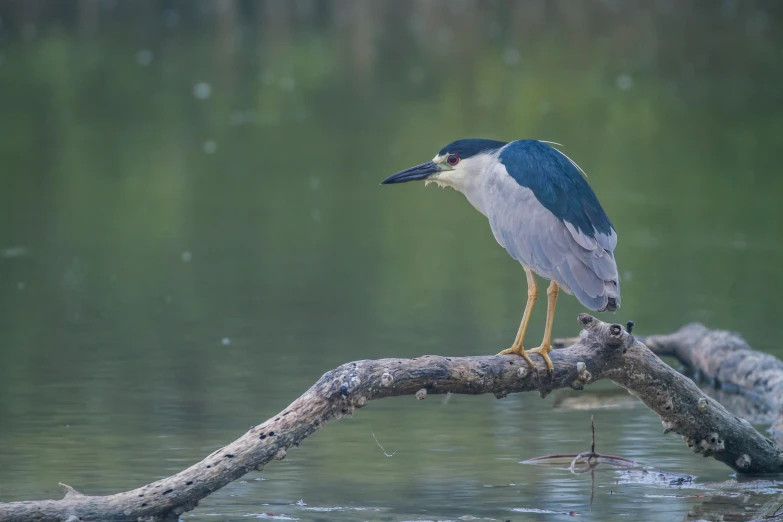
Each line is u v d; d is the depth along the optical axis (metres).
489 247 17.09
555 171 8.44
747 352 11.45
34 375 11.03
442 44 34.94
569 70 31.00
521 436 9.50
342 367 7.43
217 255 16.27
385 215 18.97
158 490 7.18
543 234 8.20
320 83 29.64
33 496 7.86
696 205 19.00
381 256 16.39
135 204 19.19
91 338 12.39
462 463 8.73
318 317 13.31
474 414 10.19
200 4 41.41
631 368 8.02
